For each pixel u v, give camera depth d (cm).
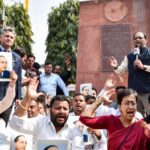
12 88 574
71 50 2875
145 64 853
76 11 3056
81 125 568
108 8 1192
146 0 1173
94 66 1173
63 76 1281
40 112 730
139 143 441
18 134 532
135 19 1170
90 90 980
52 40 2994
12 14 3138
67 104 529
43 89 1060
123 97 470
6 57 625
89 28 1197
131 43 1158
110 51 1167
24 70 1007
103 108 723
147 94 835
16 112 532
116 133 456
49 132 528
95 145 600
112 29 1179
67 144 481
